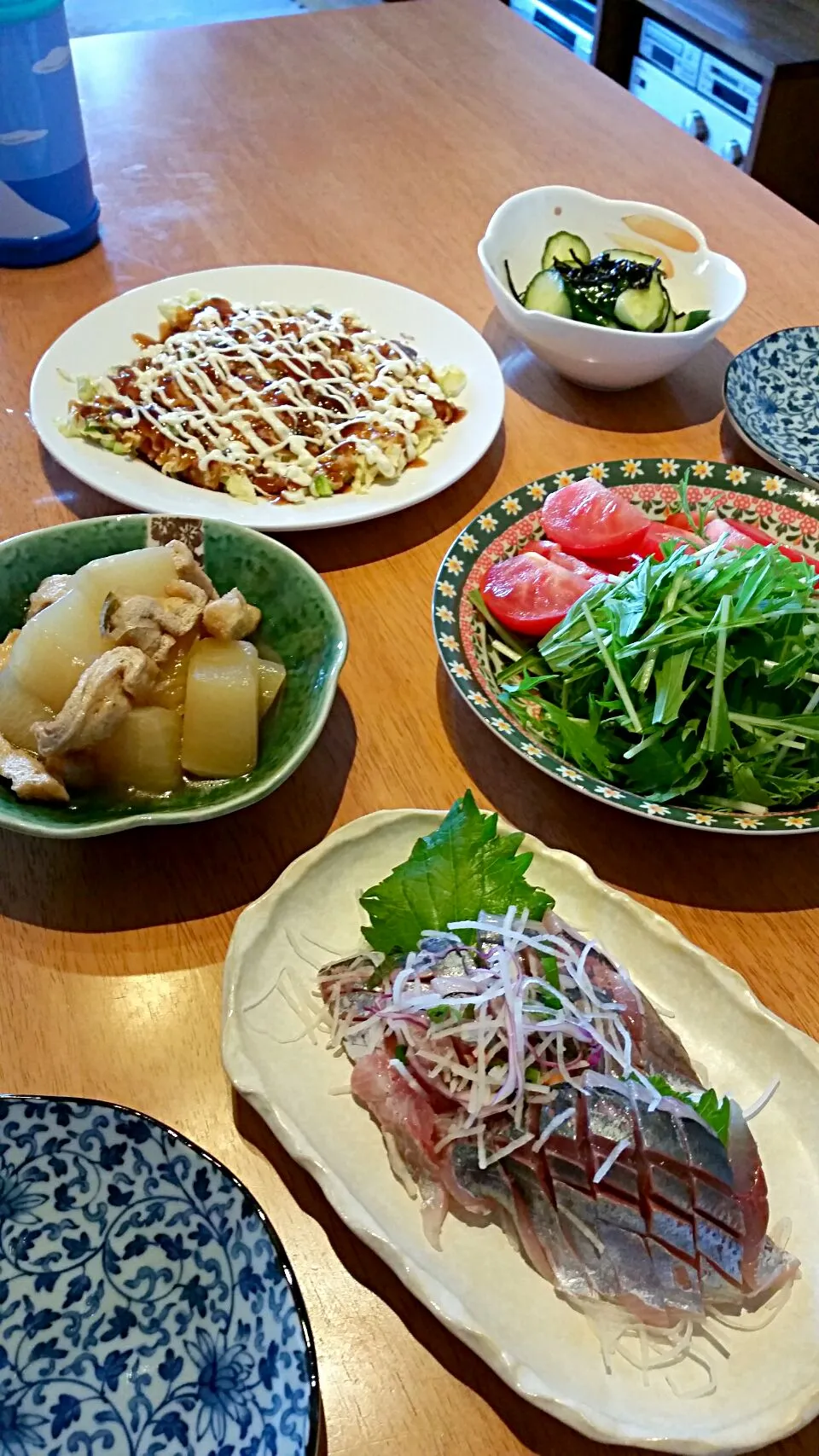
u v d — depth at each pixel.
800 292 0.76
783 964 0.41
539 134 0.92
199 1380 0.29
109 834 0.39
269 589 0.47
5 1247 0.31
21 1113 0.32
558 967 0.36
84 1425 0.29
